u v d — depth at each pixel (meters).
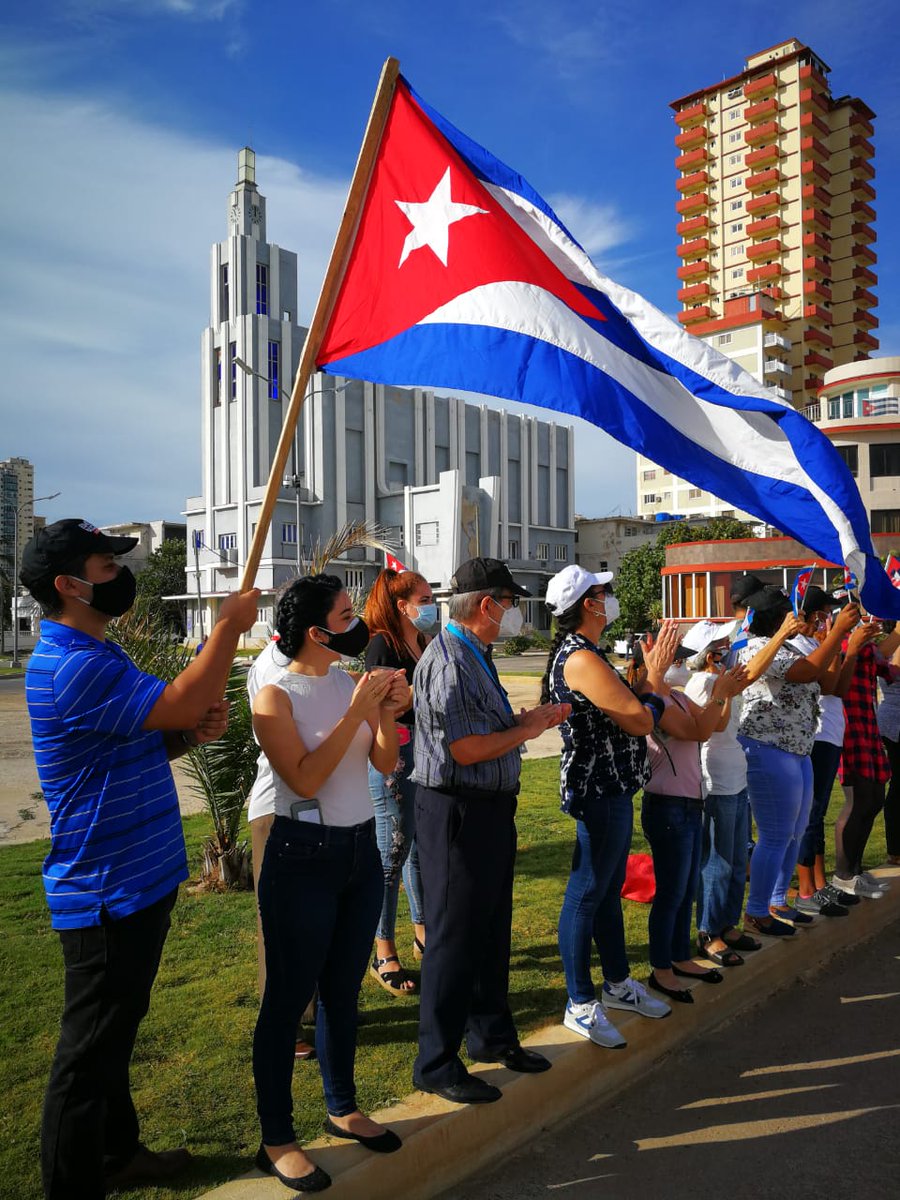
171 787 2.71
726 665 4.75
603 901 3.83
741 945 4.61
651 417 4.02
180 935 4.98
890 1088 3.55
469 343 3.90
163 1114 3.12
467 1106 3.06
